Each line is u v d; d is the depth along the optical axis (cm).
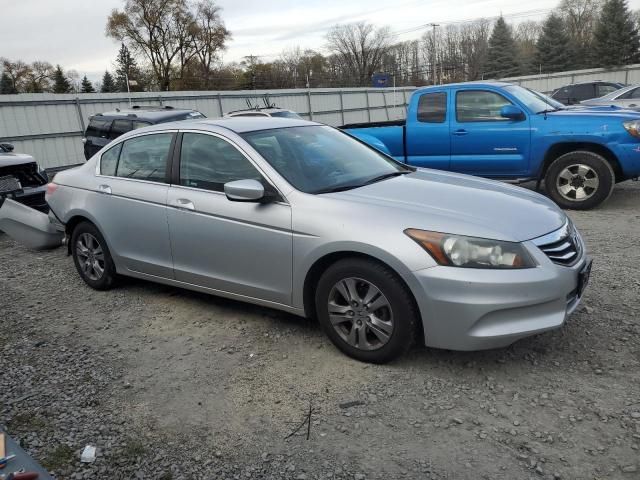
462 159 834
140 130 494
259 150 413
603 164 752
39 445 297
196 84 5456
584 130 753
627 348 367
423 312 333
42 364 390
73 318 475
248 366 374
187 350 403
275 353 390
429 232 334
